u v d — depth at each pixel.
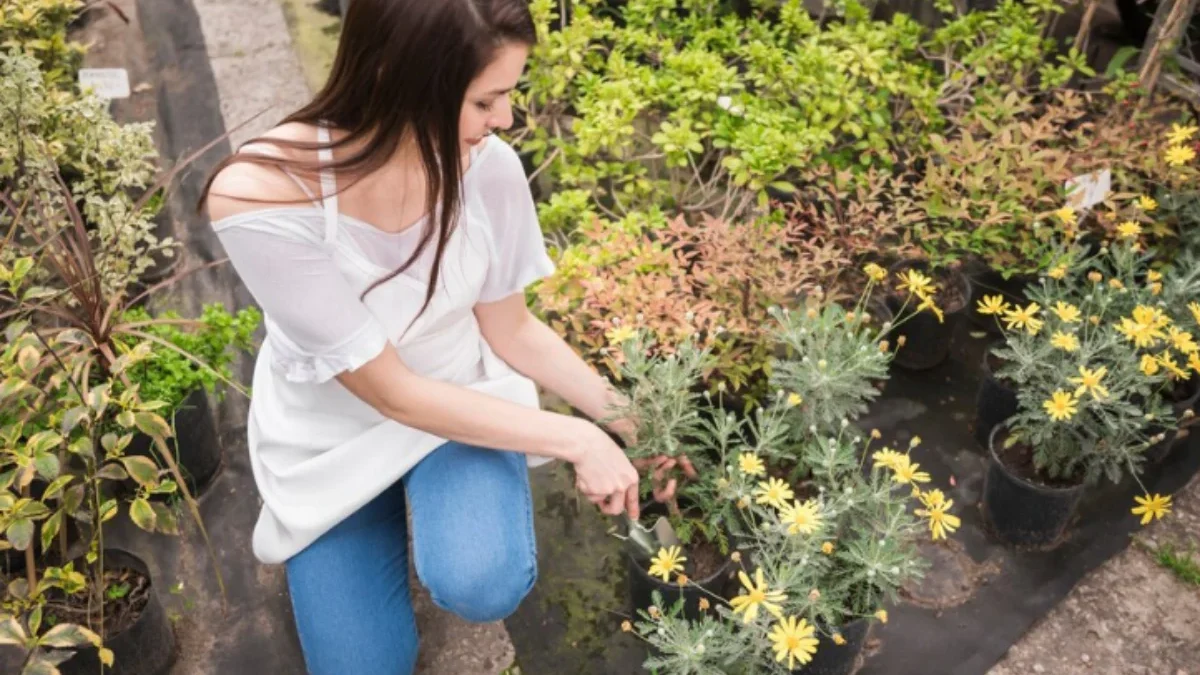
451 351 1.76
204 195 1.47
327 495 1.74
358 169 1.39
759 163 2.50
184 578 2.28
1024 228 2.74
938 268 2.81
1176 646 2.16
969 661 2.13
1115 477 2.20
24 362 1.88
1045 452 2.21
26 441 2.12
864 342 2.07
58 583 1.83
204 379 2.30
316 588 1.78
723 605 2.01
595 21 3.14
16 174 2.69
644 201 2.93
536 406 1.89
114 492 2.41
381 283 1.55
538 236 1.80
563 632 2.17
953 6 3.39
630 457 1.88
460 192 1.50
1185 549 2.34
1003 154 2.63
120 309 2.35
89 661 1.94
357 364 1.54
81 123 2.81
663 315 2.28
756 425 2.41
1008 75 3.22
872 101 2.88
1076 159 2.71
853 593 1.93
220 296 2.99
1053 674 2.11
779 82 2.86
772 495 1.79
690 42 3.33
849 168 2.83
